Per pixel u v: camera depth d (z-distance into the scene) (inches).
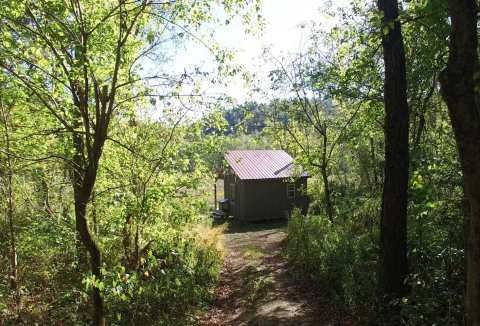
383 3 274.8
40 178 366.0
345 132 556.7
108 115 220.7
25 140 275.7
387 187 281.6
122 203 323.0
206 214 430.3
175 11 260.1
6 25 201.0
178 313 358.3
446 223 280.2
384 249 282.8
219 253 552.4
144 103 323.6
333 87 490.6
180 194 390.0
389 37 276.1
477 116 137.1
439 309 218.7
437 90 453.7
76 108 223.9
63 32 204.8
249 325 330.0
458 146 140.4
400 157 277.4
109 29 231.0
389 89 278.8
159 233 358.0
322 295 366.0
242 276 482.6
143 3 212.8
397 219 278.5
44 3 189.8
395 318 250.5
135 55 285.9
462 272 234.1
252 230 921.5
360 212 526.3
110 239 339.3
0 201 393.1
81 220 220.8
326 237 456.1
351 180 839.7
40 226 346.3
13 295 336.5
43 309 323.0
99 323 228.4
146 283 354.3
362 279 320.5
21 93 229.1
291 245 564.7
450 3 141.0
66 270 388.8
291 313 336.8
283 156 1156.5
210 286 440.8
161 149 370.9
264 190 1048.2
